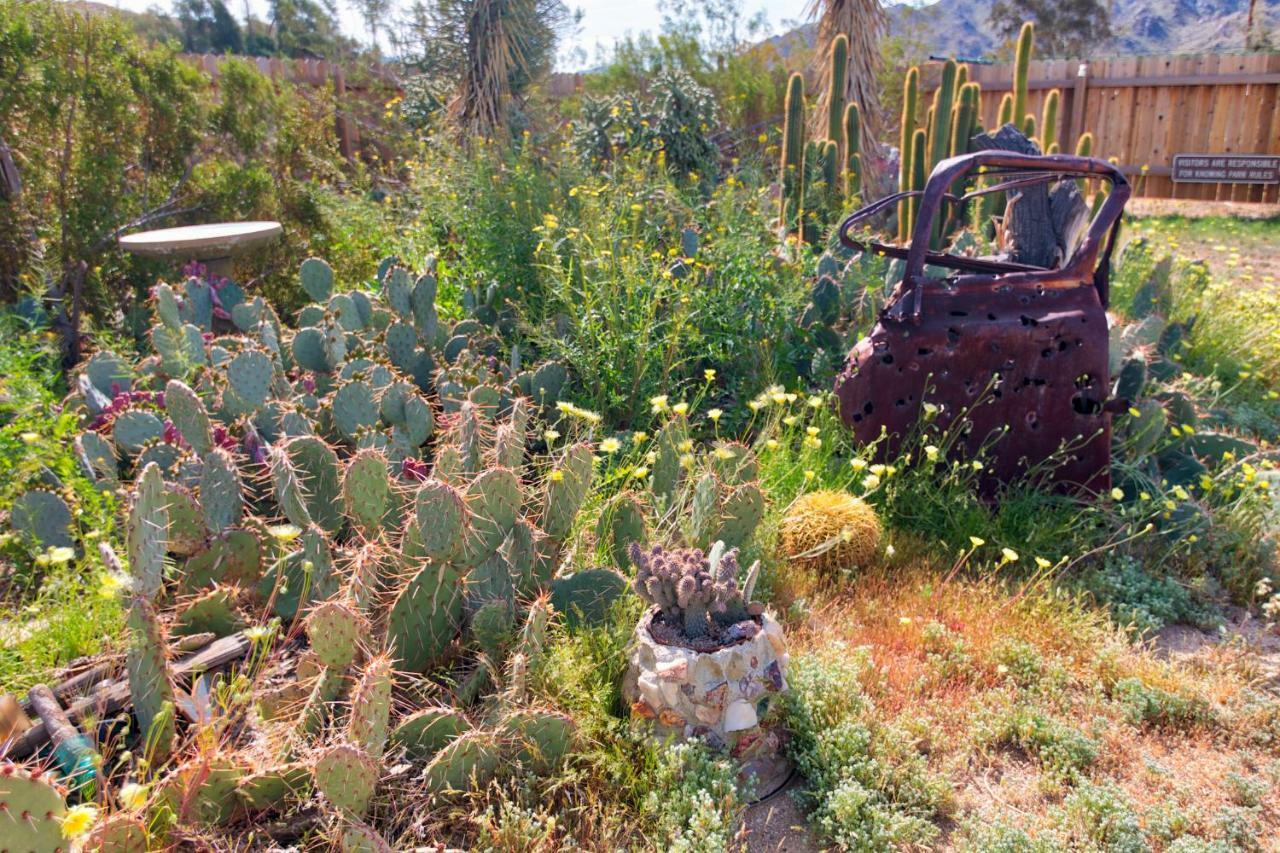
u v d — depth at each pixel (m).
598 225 5.84
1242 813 2.62
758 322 5.64
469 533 2.89
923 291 4.37
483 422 3.90
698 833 2.39
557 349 5.39
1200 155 14.42
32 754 2.62
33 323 5.76
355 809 2.23
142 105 7.20
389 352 5.04
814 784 2.73
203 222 7.61
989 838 2.50
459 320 6.25
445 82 11.12
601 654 3.00
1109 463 4.39
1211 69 14.13
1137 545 4.14
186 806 2.26
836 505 3.94
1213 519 4.20
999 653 3.34
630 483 4.26
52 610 3.18
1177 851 2.46
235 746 2.63
